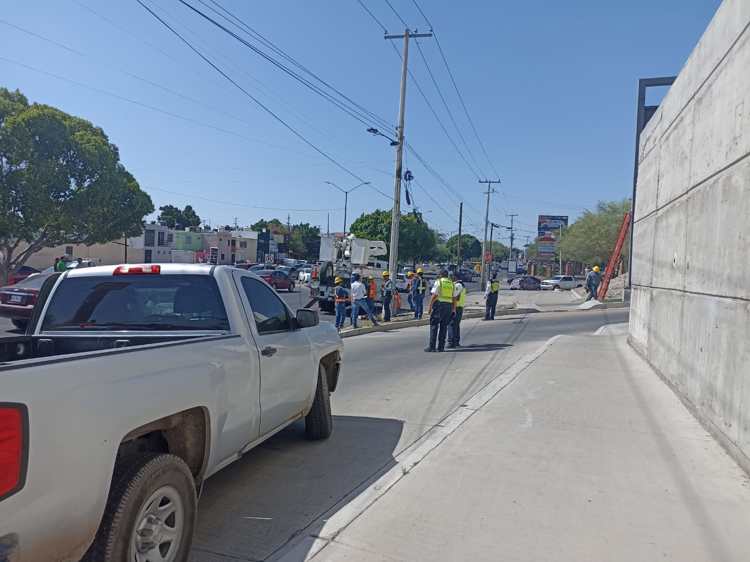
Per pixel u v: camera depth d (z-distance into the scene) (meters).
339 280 18.89
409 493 4.88
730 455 5.80
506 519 4.40
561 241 71.62
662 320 9.99
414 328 21.17
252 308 5.17
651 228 11.85
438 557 3.86
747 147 5.71
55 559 2.64
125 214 35.94
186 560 3.55
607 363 11.54
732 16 6.58
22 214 31.16
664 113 10.96
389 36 25.06
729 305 6.05
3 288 15.76
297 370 5.66
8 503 2.38
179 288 4.89
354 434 6.88
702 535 4.16
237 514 4.65
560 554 3.89
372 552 3.94
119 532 2.98
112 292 4.94
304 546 4.04
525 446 6.12
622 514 4.50
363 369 11.55
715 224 6.80
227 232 85.69
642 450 6.01
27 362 2.67
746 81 5.90
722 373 6.21
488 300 24.31
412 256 83.00
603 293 34.09
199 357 3.88
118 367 3.11
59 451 2.61
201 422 3.91
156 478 3.22
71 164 32.19
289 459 5.95
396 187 25.00
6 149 29.75
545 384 9.32
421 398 8.85
